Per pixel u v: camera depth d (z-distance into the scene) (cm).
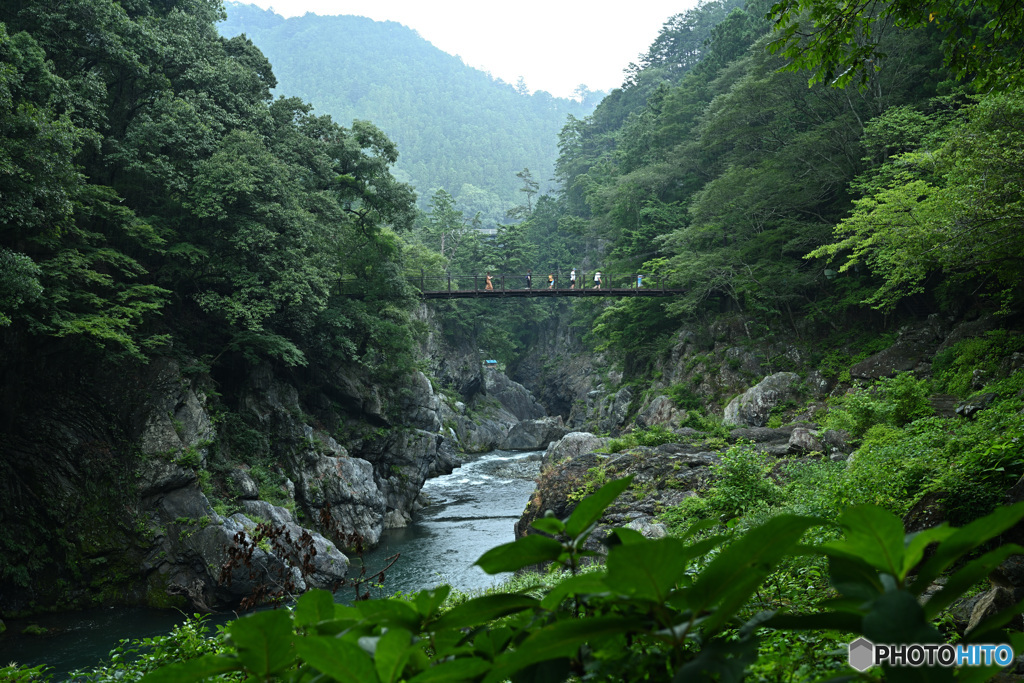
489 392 6938
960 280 2662
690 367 4181
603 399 5603
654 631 111
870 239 2441
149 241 2420
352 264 3578
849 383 3247
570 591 116
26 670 723
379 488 3198
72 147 1895
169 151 2509
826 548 107
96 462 2206
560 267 7894
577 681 148
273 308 2577
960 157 1791
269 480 2575
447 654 125
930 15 824
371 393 3406
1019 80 882
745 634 111
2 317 1719
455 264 7575
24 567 2011
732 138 4334
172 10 2755
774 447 2030
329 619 131
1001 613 107
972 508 743
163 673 112
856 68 811
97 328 2083
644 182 5069
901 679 93
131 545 2147
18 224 1834
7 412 2123
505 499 3603
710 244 4253
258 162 2623
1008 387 1945
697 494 1709
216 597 2053
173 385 2380
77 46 2172
